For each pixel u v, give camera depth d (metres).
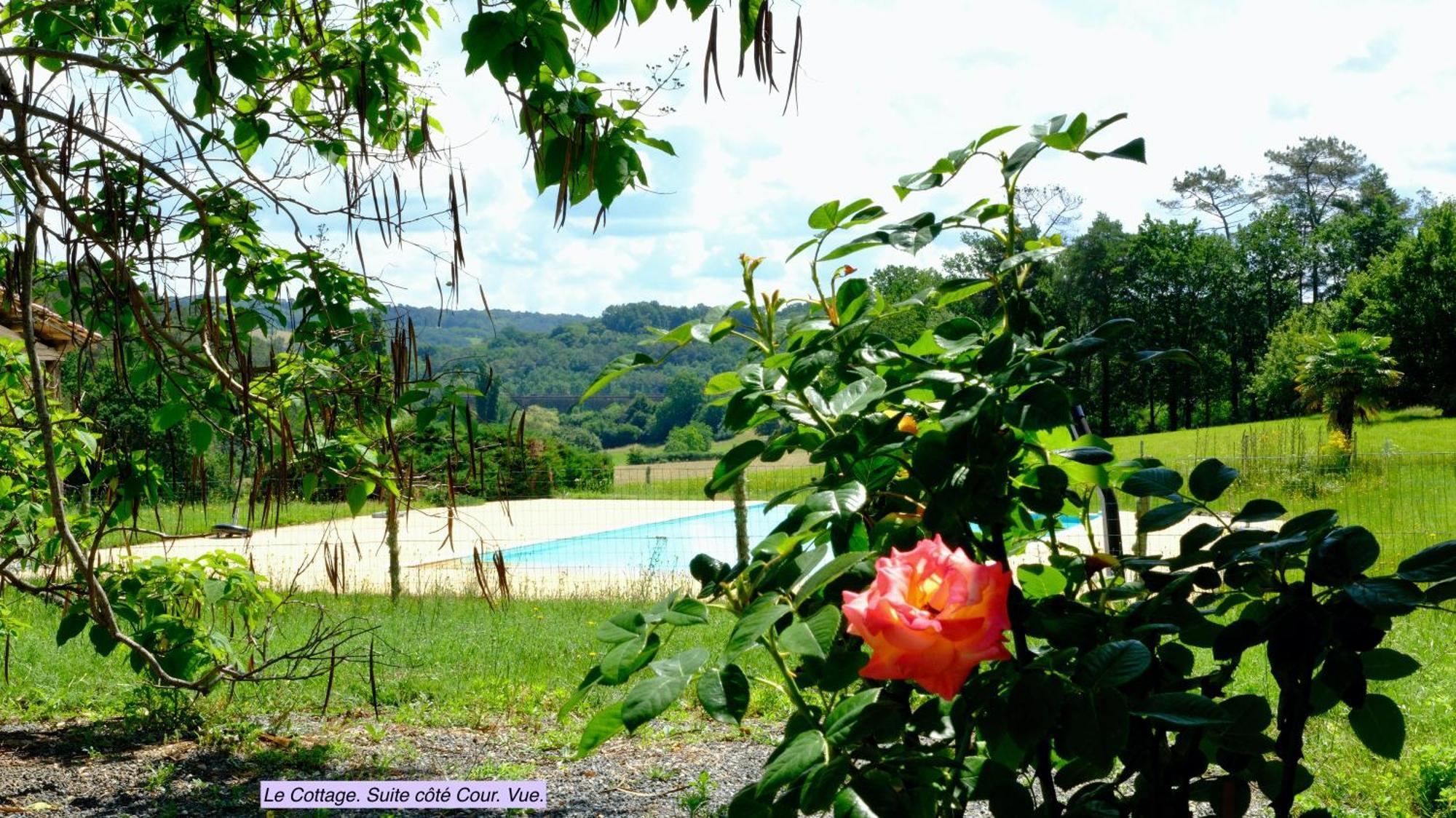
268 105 3.11
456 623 8.21
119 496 3.89
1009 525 1.64
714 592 1.51
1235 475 1.54
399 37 3.32
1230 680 1.51
